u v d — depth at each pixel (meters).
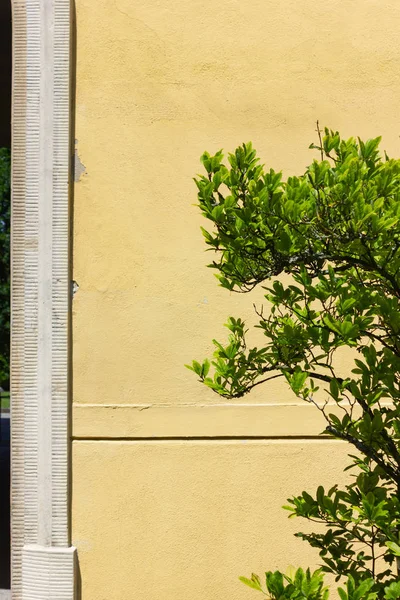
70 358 3.74
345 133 3.74
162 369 3.71
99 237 3.76
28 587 3.65
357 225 1.91
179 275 3.73
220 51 3.77
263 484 3.64
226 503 3.65
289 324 2.31
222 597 3.61
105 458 3.69
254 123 3.75
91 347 3.73
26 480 3.73
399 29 3.76
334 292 2.03
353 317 2.15
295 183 2.12
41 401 3.72
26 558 3.66
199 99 3.76
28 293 3.78
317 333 2.02
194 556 3.63
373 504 1.95
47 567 3.62
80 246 3.76
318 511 2.15
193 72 3.77
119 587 3.64
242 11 3.77
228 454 3.66
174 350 3.71
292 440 3.65
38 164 3.79
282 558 3.61
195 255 3.73
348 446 3.63
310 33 3.76
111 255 3.75
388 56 3.76
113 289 3.74
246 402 3.69
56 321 3.73
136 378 3.71
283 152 3.74
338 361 3.63
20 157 3.82
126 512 3.66
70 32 3.78
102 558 3.66
